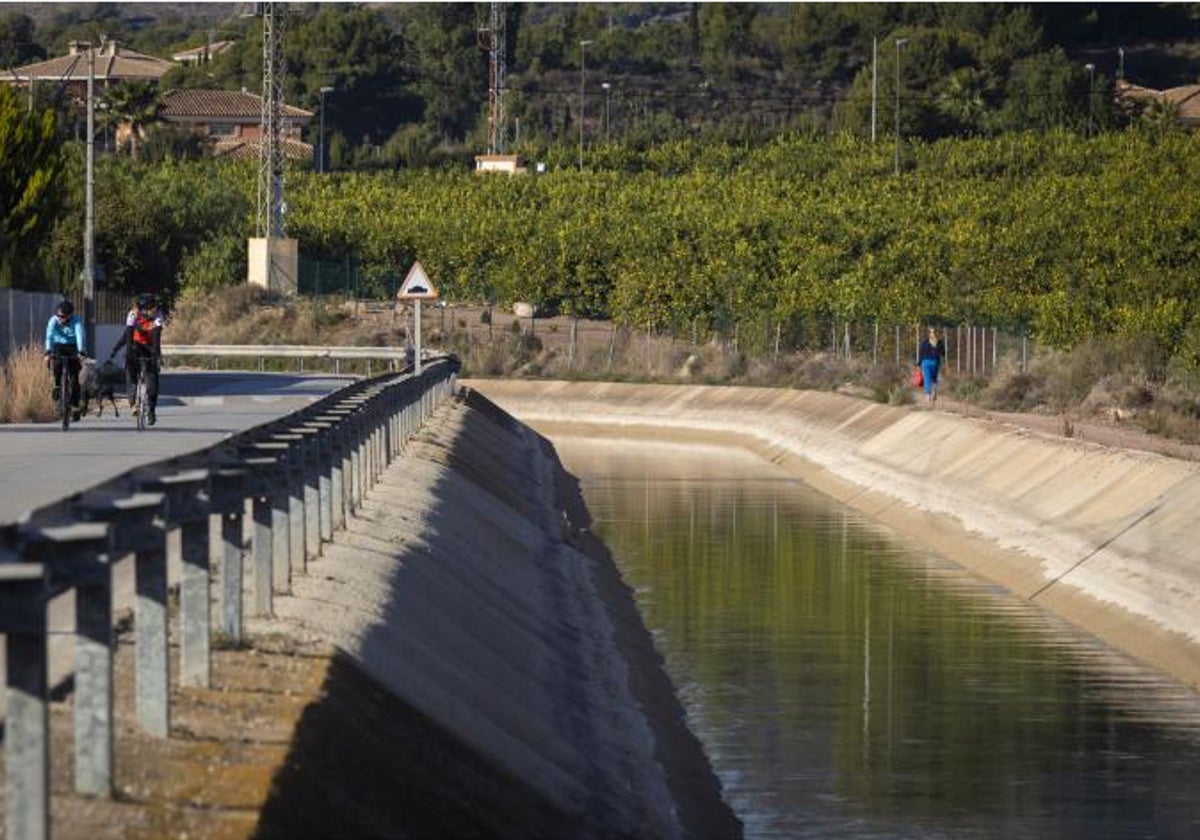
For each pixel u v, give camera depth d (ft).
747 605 227.20
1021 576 247.09
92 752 69.87
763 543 285.64
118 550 74.28
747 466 419.13
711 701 174.50
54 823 66.59
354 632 111.65
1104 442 311.06
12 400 285.23
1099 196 582.76
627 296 616.80
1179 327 404.98
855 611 224.53
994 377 444.14
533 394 569.23
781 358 540.52
